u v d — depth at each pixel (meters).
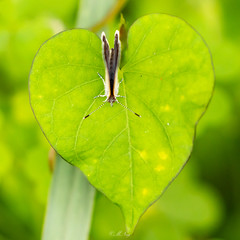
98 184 0.38
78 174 0.42
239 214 0.63
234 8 0.60
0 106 0.58
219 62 0.54
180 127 0.38
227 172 0.65
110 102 0.38
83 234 0.42
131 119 0.38
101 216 0.52
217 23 0.61
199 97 0.38
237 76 0.55
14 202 0.56
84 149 0.38
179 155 0.38
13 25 0.55
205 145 0.64
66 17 0.58
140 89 0.38
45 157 0.54
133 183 0.38
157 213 0.54
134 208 0.38
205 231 0.55
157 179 0.38
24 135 0.56
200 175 0.65
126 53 0.39
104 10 0.43
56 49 0.38
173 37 0.38
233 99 0.57
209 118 0.54
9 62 0.55
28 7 0.56
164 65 0.38
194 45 0.38
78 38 0.38
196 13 0.61
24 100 0.58
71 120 0.38
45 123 0.38
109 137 0.38
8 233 0.58
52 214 0.42
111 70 0.38
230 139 0.63
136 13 0.61
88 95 0.38
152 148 0.38
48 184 0.54
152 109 0.38
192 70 0.38
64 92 0.38
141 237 0.52
